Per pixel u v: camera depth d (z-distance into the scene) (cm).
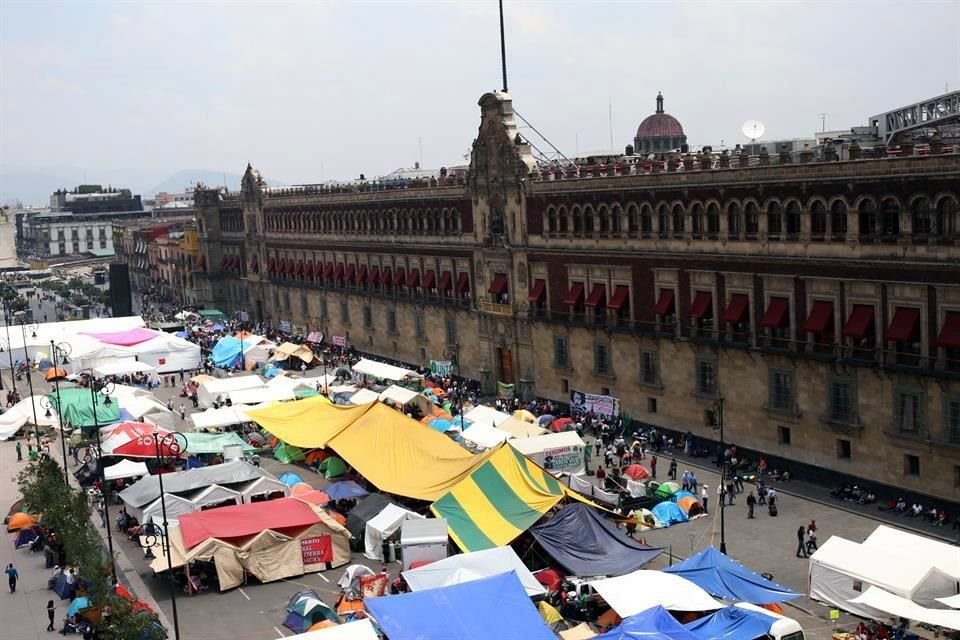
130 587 6000
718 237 7712
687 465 7825
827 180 6719
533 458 7281
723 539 5722
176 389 12462
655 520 6481
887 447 6600
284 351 12950
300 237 15688
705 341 7919
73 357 12469
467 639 4362
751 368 7606
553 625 4938
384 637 4750
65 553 6112
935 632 4700
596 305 9112
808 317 7038
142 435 8231
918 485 6412
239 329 16625
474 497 6178
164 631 4881
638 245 8562
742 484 7162
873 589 4750
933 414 6262
